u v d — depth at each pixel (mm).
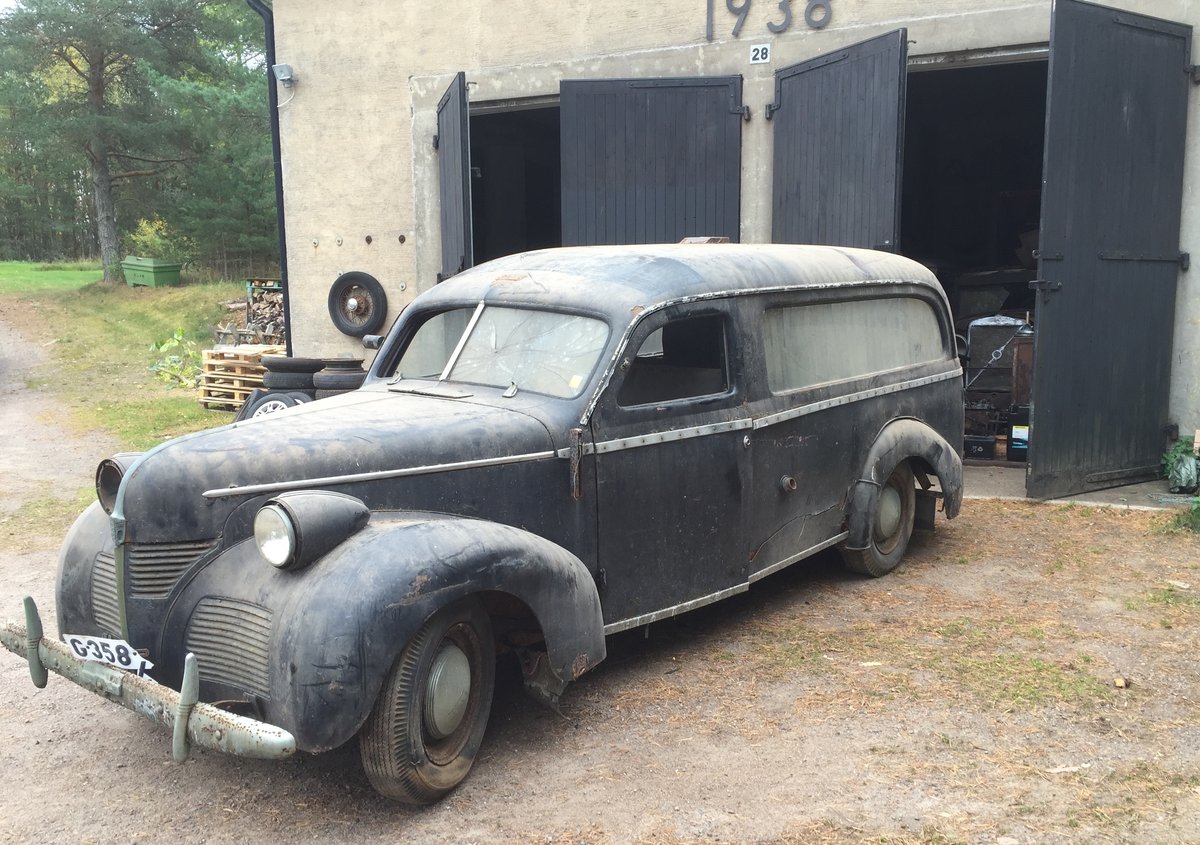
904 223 16062
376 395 4188
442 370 4359
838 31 8656
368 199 10922
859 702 3932
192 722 2902
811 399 4844
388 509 3355
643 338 4020
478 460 3549
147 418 12336
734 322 4418
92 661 3254
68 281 35531
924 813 3096
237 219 29719
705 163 9227
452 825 3107
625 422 3967
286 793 3359
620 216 9586
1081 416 7355
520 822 3115
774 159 9000
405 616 2982
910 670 4238
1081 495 7406
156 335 21672
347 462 3301
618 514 3963
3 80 28078
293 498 3035
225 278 30391
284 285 11414
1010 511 6969
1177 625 4719
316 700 2854
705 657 4445
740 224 9250
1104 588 5297
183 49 29078
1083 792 3207
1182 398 7914
